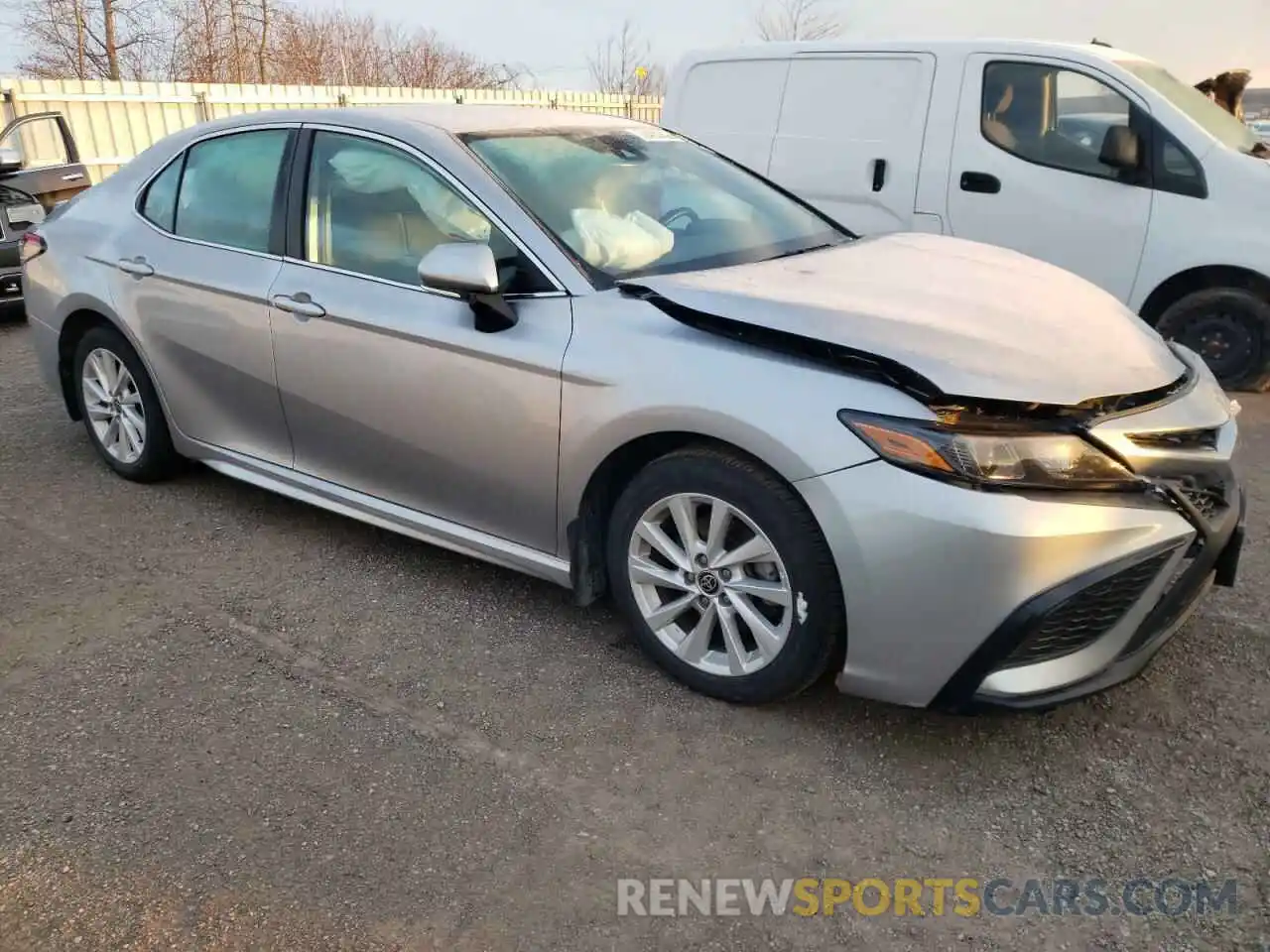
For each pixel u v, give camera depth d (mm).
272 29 23781
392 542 3957
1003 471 2355
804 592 2602
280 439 3830
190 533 4051
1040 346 2596
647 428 2764
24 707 2895
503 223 3133
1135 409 2523
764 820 2457
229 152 3949
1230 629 3295
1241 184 5473
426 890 2232
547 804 2500
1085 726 2809
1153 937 2115
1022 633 2371
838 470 2463
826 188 6582
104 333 4371
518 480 3113
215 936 2107
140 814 2463
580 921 2150
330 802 2504
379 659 3143
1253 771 2617
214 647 3215
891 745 2732
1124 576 2445
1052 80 5867
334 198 3551
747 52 6879
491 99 18734
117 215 4340
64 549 3898
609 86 24891
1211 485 2637
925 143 6191
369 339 3342
